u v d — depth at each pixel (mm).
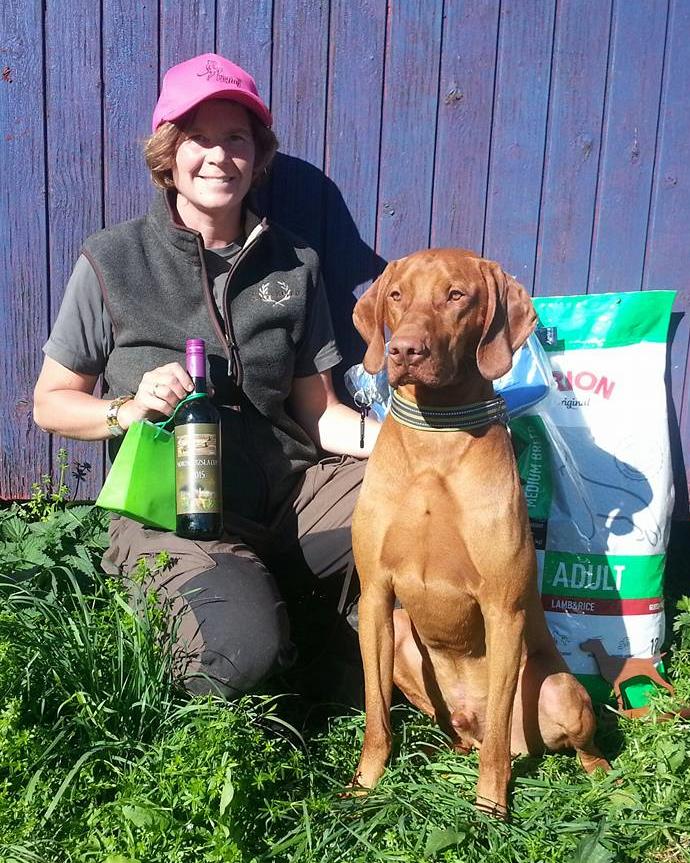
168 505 2387
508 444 2289
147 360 2600
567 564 2941
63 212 3064
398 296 2277
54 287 3107
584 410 3012
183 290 2609
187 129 2547
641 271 3365
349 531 2768
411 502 2230
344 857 1956
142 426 2340
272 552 2846
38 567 2734
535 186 3260
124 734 2150
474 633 2385
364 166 3178
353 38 3082
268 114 2648
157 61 3021
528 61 3168
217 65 2576
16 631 2238
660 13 3189
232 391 2656
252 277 2695
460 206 3246
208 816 1872
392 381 2121
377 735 2277
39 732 2039
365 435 2887
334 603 2982
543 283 3332
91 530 2963
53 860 1853
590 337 3059
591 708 2361
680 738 2451
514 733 2438
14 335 3111
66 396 2574
